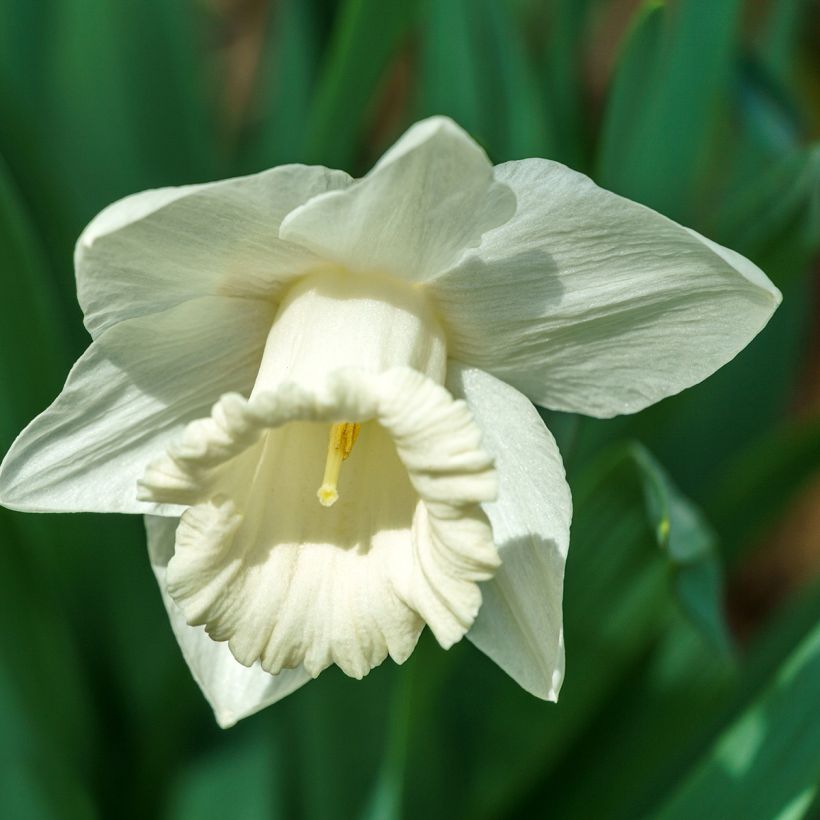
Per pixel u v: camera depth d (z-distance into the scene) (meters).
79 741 0.51
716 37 0.48
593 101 0.81
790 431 0.50
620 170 0.49
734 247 0.47
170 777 0.52
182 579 0.42
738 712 0.49
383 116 0.77
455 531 0.42
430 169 0.40
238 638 0.43
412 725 0.46
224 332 0.43
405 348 0.42
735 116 0.56
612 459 0.45
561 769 0.49
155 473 0.42
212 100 0.66
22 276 0.47
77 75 0.54
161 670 0.52
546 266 0.42
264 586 0.43
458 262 0.42
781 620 0.51
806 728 0.44
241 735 0.52
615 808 0.49
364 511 0.44
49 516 0.49
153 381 0.43
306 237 0.42
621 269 0.42
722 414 0.56
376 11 0.46
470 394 0.44
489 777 0.49
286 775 0.50
